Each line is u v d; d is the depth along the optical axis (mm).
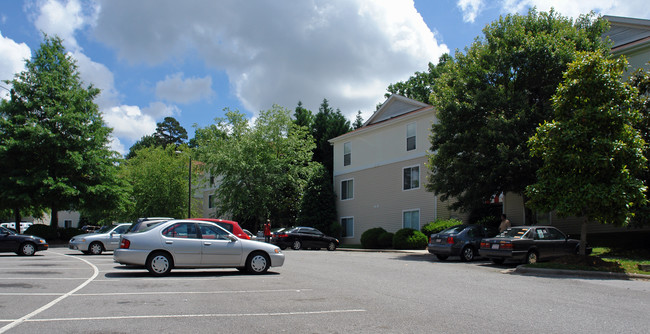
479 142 20578
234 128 42844
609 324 6895
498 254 16422
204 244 12695
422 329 6465
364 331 6328
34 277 11961
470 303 8609
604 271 13461
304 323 6785
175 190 48469
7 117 33312
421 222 30891
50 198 32344
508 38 21594
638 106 16828
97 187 33594
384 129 34938
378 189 34938
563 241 17297
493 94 20688
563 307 8258
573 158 14266
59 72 34781
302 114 52219
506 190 21266
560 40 20797
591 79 14508
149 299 8750
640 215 17047
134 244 12227
